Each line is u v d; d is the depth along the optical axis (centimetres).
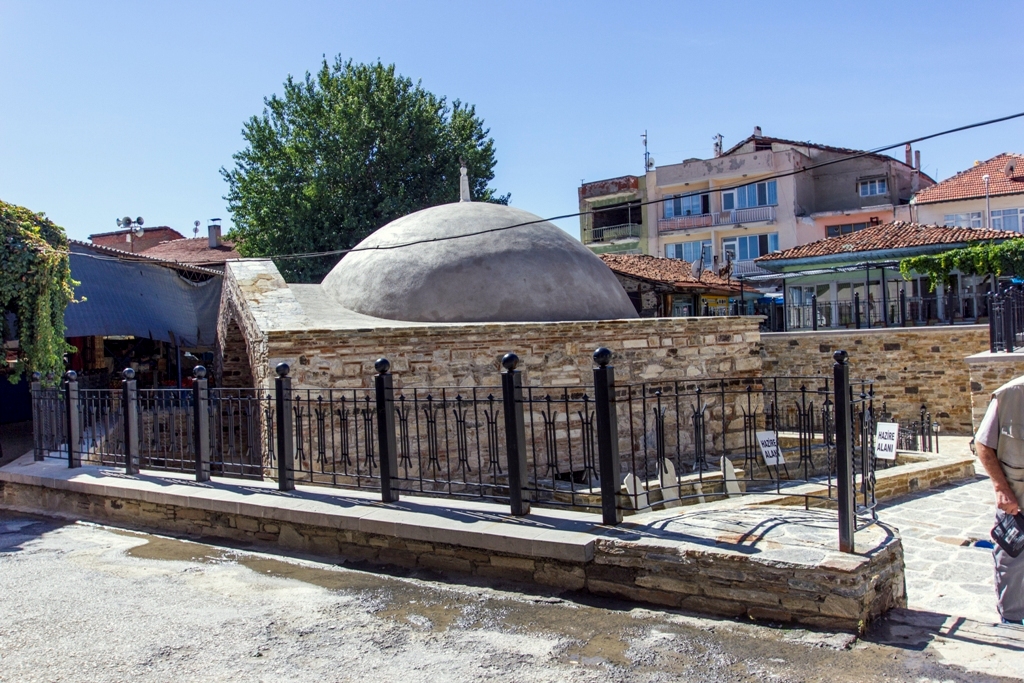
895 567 499
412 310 1248
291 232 2714
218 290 2059
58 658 464
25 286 1274
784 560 464
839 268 2528
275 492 766
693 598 496
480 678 416
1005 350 1512
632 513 605
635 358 1219
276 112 2919
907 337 1981
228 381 1541
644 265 3147
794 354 2138
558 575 551
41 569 659
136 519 822
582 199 4419
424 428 1064
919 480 1178
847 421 477
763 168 3794
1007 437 466
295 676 429
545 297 1302
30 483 934
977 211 3238
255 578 612
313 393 992
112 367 2134
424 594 556
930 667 404
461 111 3114
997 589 473
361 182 2748
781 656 423
